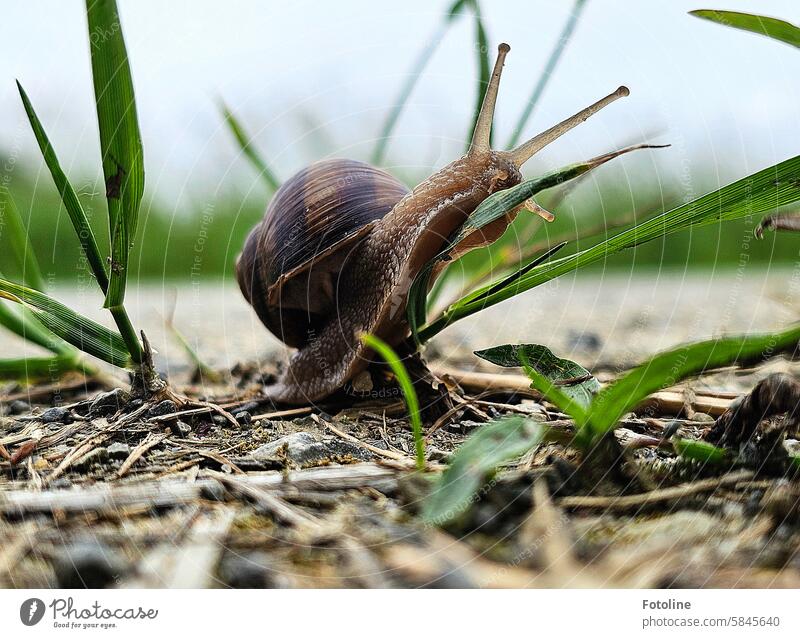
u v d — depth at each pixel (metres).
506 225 0.19
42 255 0.36
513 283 0.17
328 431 0.18
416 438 0.15
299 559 0.13
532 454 0.15
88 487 0.15
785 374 0.15
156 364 0.24
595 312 0.35
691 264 0.45
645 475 0.15
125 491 0.15
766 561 0.13
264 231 0.20
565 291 0.42
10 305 0.20
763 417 0.15
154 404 0.18
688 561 0.13
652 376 0.14
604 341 0.28
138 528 0.14
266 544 0.14
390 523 0.14
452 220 0.18
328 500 0.14
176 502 0.14
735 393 0.19
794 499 0.14
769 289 0.36
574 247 0.25
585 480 0.15
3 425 0.18
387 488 0.15
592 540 0.14
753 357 0.14
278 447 0.16
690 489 0.14
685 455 0.15
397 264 0.18
